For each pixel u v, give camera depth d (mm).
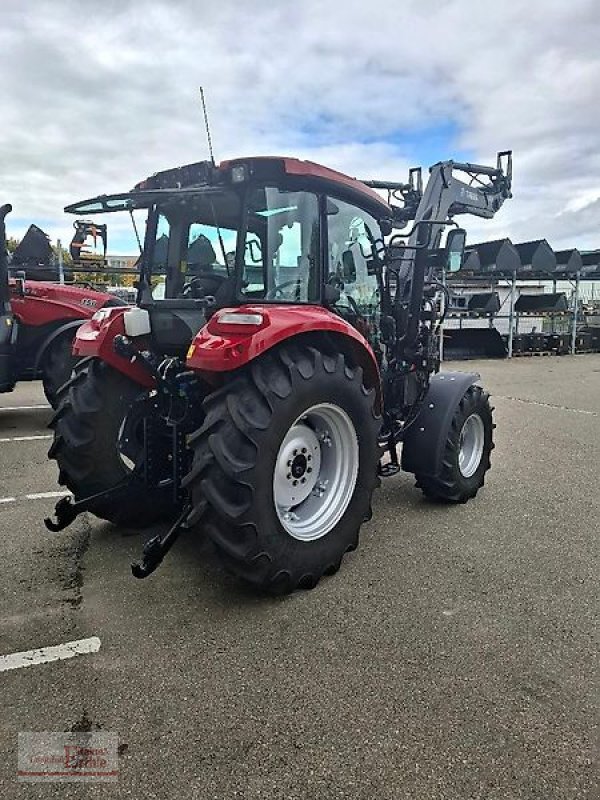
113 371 3381
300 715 2049
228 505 2566
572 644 2494
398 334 4086
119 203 3285
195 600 2812
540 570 3180
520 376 12062
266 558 2672
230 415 2605
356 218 3557
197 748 1901
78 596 2846
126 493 3320
